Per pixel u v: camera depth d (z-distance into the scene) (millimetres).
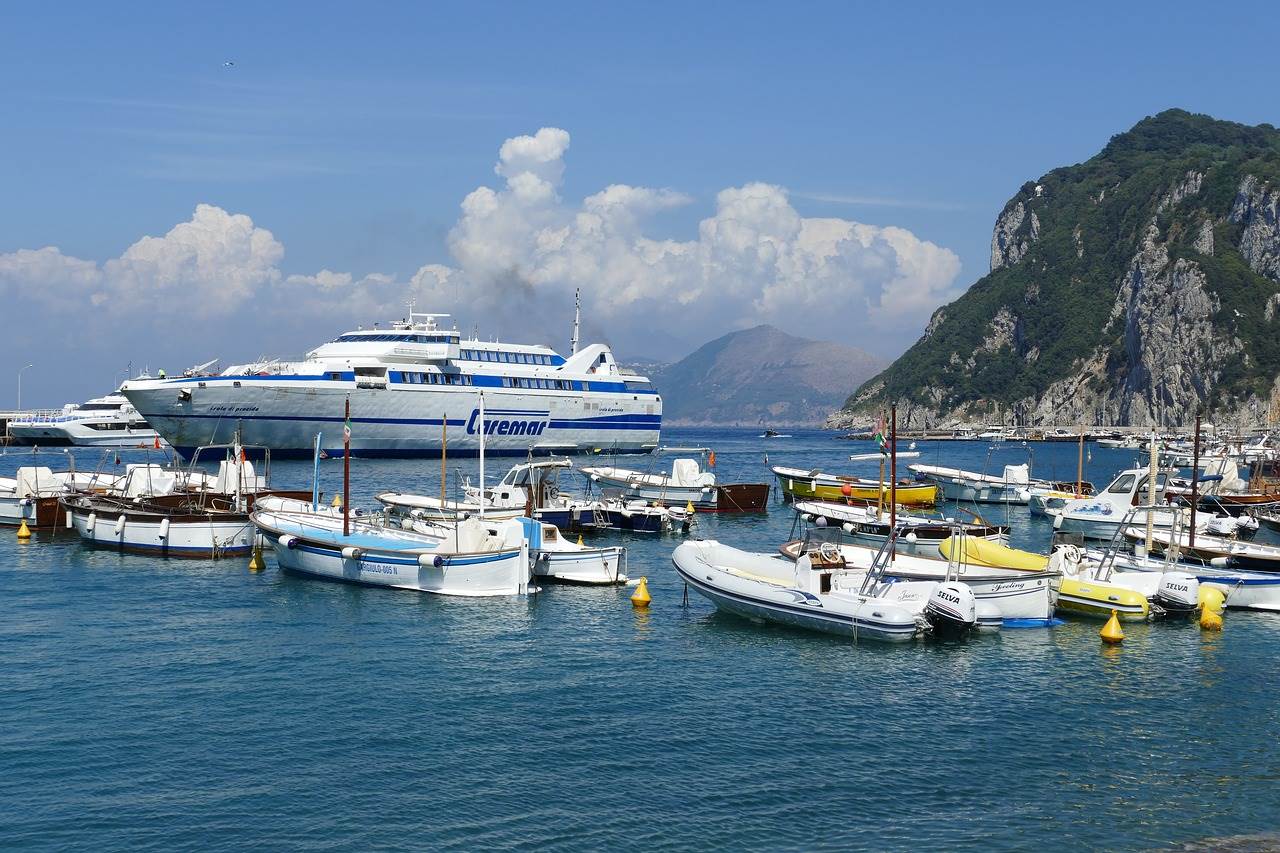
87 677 29734
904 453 194375
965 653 33438
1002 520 74688
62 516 57531
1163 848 20453
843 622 34750
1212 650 34156
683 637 34906
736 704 28156
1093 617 38594
